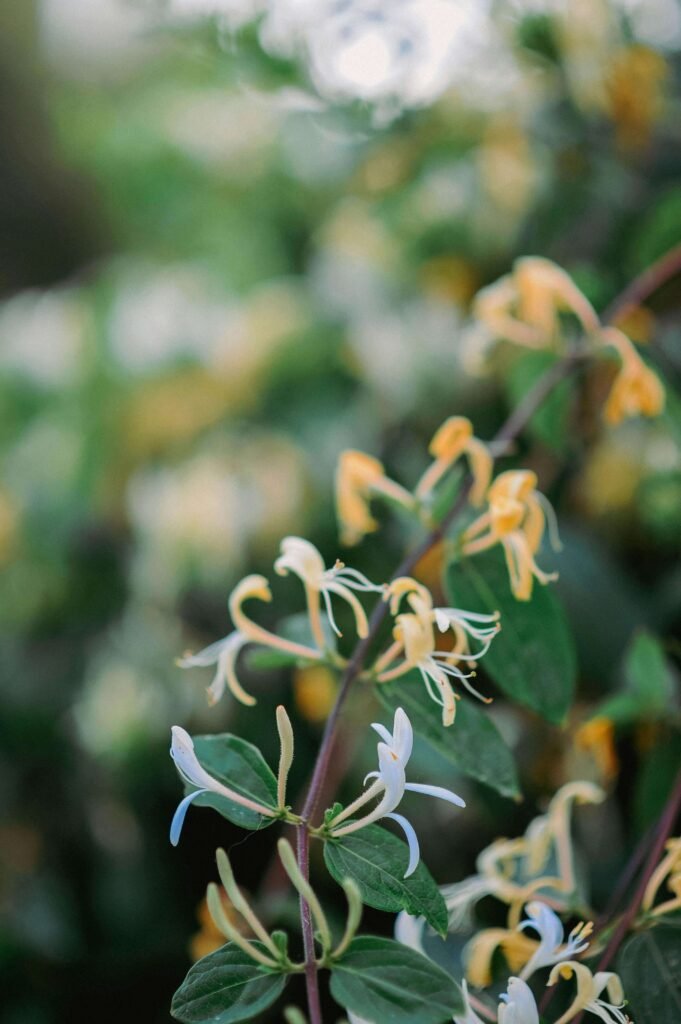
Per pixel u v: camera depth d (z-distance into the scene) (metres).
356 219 1.33
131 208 1.57
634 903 0.69
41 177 1.90
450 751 0.69
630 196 1.14
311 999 0.60
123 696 1.23
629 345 0.81
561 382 0.87
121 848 1.29
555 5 1.06
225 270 1.43
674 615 0.94
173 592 1.23
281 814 0.63
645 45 1.08
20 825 1.35
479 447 0.76
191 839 1.20
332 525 1.17
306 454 1.21
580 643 0.93
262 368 1.26
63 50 1.77
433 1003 0.60
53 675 1.39
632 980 0.68
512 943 0.71
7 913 1.27
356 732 0.92
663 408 0.84
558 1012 0.77
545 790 0.94
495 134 1.19
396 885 0.63
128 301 1.38
